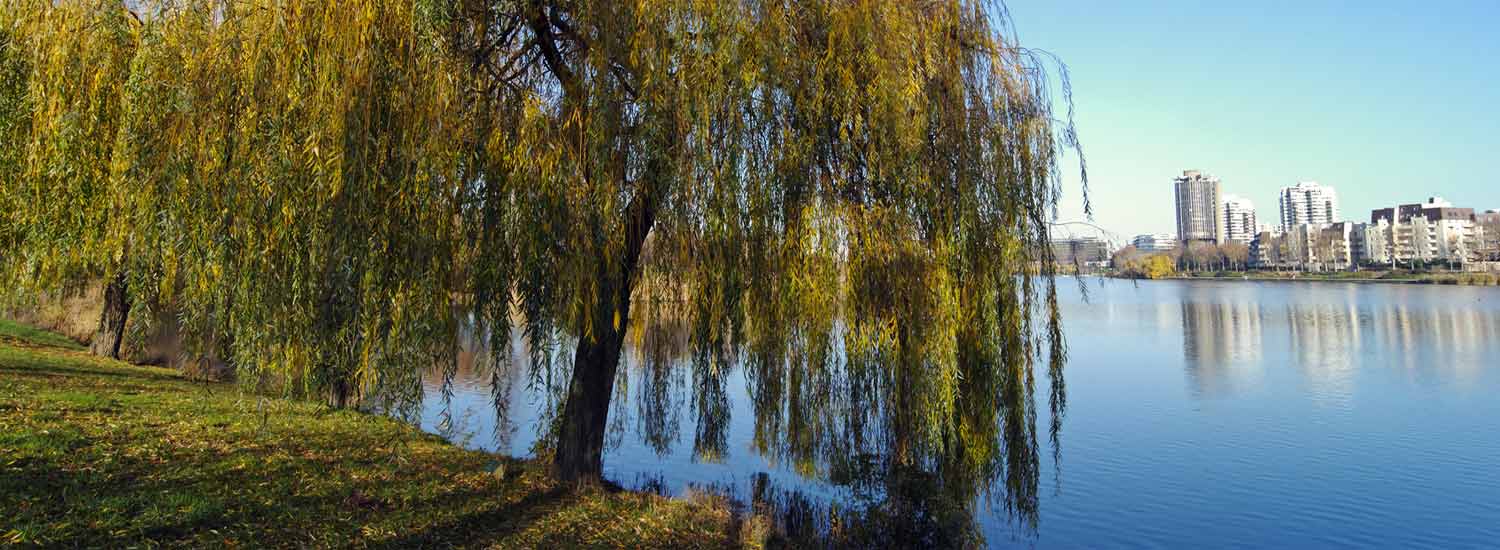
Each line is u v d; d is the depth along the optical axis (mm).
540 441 11477
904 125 8453
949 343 8750
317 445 10289
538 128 7508
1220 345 46250
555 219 7422
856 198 8859
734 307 8273
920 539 9281
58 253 8156
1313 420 23766
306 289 7012
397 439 11312
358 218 6898
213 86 7180
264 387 7621
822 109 8555
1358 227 175125
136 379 15508
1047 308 10016
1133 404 26219
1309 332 53938
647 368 11477
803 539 9531
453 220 7391
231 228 6934
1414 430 22547
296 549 6496
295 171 6938
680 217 7926
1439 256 163375
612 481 12266
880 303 8969
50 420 9250
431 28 7031
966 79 9453
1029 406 9734
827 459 9836
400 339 7145
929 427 8828
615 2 7938
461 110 7383
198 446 9156
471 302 7500
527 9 7867
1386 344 46344
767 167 8289
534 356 7750
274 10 7219
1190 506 14836
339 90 6953
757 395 9227
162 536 6207
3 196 8352
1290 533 13586
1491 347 44062
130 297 7254
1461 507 15180
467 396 19844
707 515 9523
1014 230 9305
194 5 7570
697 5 8078
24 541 5570
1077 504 14656
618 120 7809
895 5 8914
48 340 21359
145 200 7051
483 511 8375
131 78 7230
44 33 7992
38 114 7910
